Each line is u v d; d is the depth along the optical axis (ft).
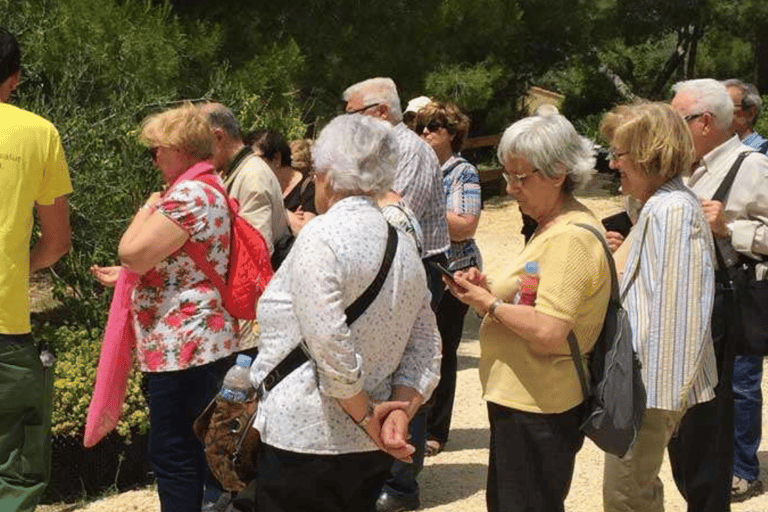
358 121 12.69
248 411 13.19
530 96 72.54
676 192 14.87
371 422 12.37
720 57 80.02
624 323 14.24
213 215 16.87
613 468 15.67
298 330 12.53
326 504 12.71
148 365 17.12
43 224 17.38
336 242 12.16
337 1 43.80
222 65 36.09
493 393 14.32
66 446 23.17
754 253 17.79
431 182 20.34
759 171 17.84
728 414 16.63
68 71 31.24
